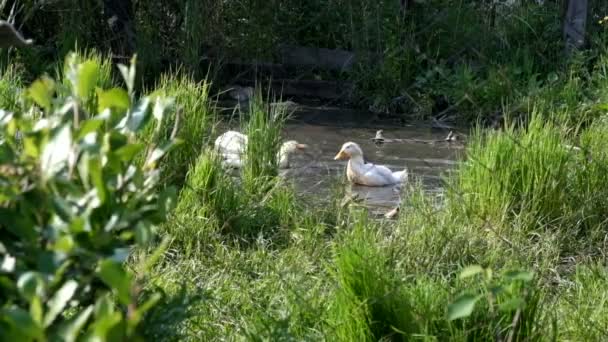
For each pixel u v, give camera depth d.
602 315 4.38
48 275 2.20
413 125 11.09
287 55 12.76
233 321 4.21
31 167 2.32
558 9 12.27
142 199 2.58
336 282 4.30
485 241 5.59
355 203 6.63
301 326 4.02
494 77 11.01
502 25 12.09
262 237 5.73
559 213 6.06
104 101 2.51
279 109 7.98
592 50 11.55
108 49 12.09
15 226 2.32
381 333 3.89
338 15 12.81
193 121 6.88
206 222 5.75
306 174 8.18
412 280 4.67
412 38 11.99
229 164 6.69
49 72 11.12
